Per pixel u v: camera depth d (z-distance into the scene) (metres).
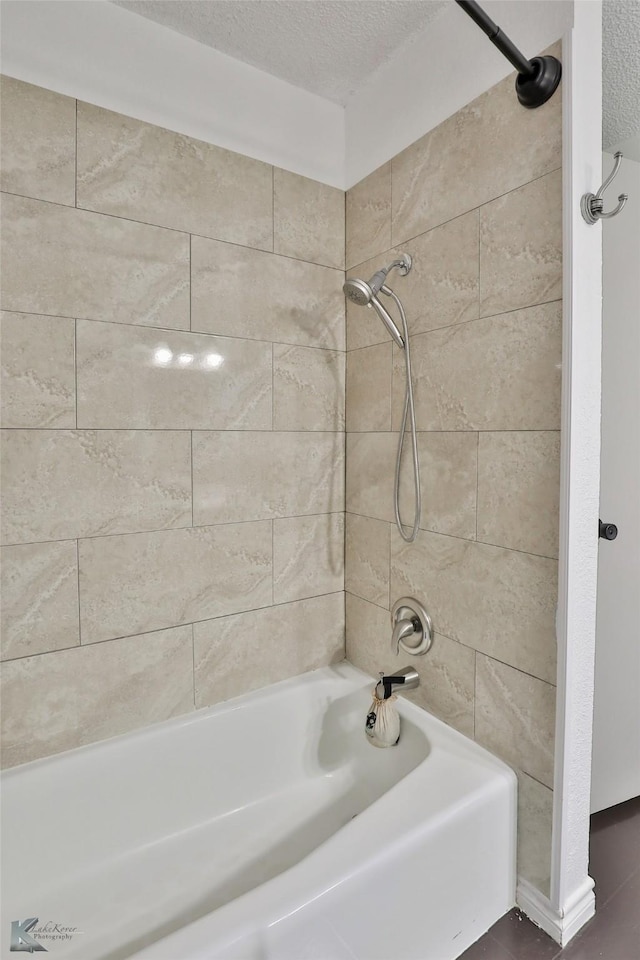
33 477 1.40
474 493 1.48
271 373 1.78
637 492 1.80
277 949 0.98
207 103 1.62
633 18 1.34
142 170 1.51
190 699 1.67
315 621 1.94
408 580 1.72
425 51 1.57
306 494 1.89
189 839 1.58
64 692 1.47
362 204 1.84
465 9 1.00
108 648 1.53
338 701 1.85
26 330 1.37
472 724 1.52
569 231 1.19
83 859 1.46
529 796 1.36
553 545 1.27
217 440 1.68
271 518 1.81
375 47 1.63
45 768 1.41
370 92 1.79
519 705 1.38
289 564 1.86
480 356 1.44
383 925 1.14
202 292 1.63
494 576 1.43
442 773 1.38
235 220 1.68
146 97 1.51
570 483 1.22
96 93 1.44
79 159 1.42
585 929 1.35
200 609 1.68
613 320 1.71
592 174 1.23
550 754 1.30
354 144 1.87
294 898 1.02
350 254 1.91
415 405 1.66
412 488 1.68
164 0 1.44
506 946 1.31
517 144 1.32
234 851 1.54
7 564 1.38
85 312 1.44
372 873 1.11
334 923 1.06
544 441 1.28
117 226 1.48
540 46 1.26
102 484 1.49
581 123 1.20
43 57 1.36
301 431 1.86
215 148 1.64
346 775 1.81
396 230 1.70
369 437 1.86
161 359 1.57
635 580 1.81
